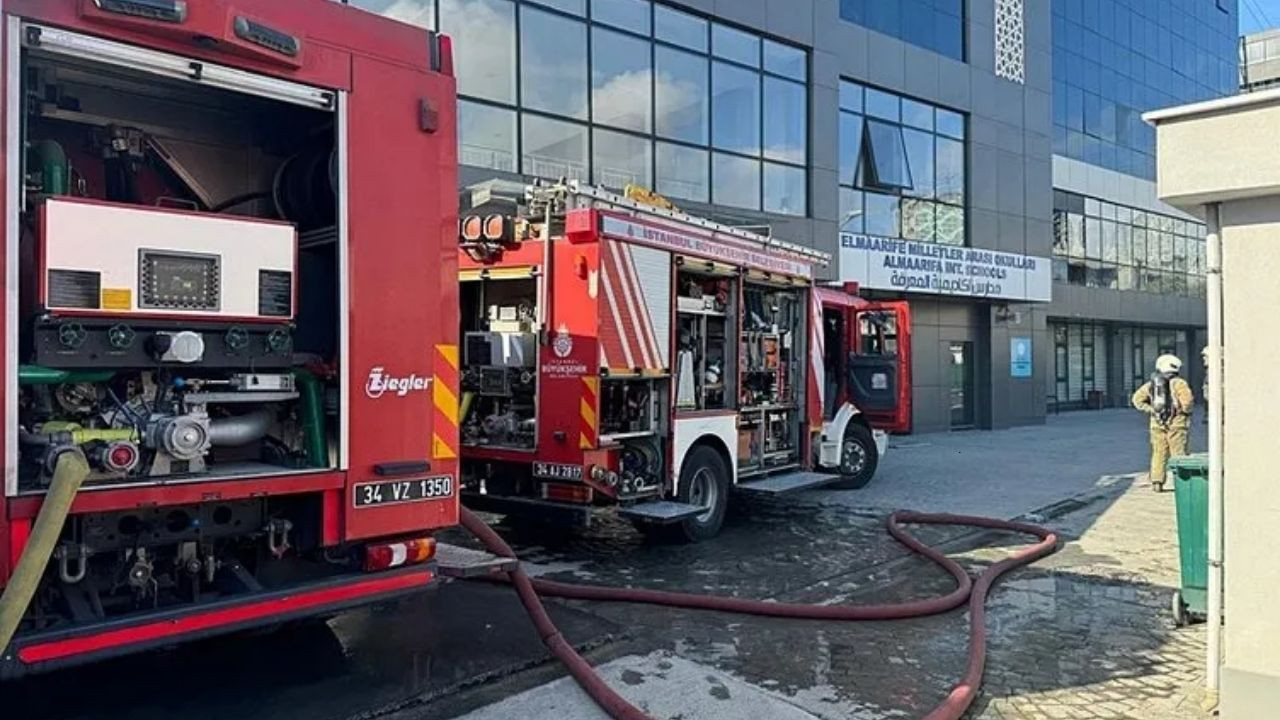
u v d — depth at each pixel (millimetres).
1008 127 22859
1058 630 6117
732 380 9367
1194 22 36938
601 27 14195
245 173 5043
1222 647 4719
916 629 6074
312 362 4492
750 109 16812
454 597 6402
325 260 4547
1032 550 8258
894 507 10914
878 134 19859
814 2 17906
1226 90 39625
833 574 7578
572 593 6539
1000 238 22594
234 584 4270
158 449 3914
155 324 3828
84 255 3613
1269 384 4410
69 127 4543
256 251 4121
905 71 20188
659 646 5578
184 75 3855
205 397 4113
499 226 7914
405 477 4598
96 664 4930
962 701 4664
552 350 7781
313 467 4355
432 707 4500
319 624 5707
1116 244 31609
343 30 4406
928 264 20359
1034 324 24172
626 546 8617
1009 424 23344
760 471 9992
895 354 12273
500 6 12852
